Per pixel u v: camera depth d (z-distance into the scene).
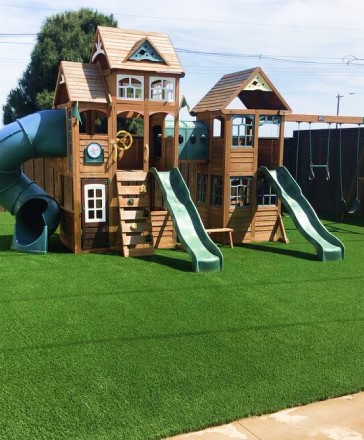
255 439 4.52
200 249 10.92
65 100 13.75
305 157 21.66
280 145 14.37
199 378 5.61
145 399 5.12
